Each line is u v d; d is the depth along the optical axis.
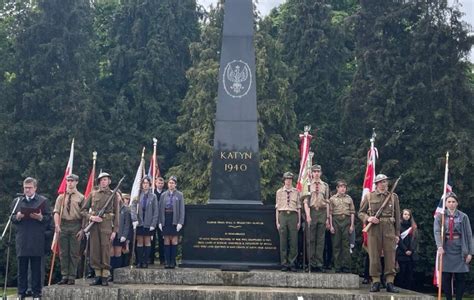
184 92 36.88
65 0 34.25
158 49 35.16
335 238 15.46
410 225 17.05
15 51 33.94
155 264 17.33
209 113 32.50
